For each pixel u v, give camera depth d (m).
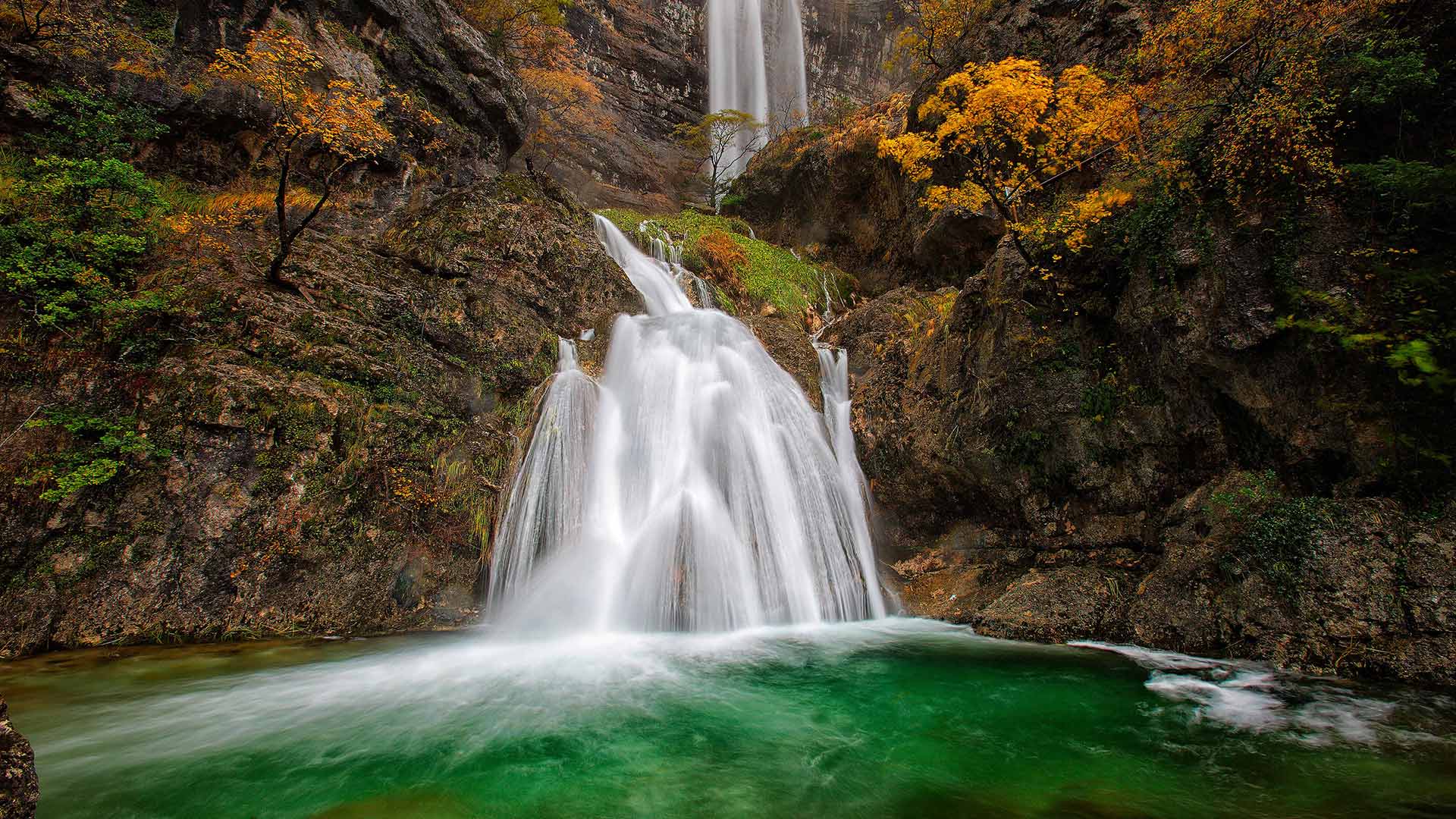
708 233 20.48
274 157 13.56
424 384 9.90
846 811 4.20
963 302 11.12
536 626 8.88
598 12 36.53
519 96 20.58
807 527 10.72
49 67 10.55
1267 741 5.07
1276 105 7.00
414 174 16.12
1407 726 5.15
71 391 7.80
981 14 18.19
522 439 10.39
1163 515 8.41
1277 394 7.29
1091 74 9.58
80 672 6.51
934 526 11.46
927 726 5.59
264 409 8.11
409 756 4.98
